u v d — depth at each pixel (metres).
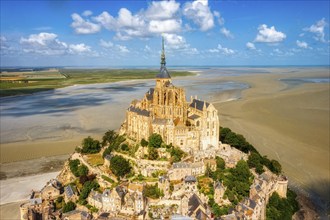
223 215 142.50
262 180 163.12
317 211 164.88
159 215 143.75
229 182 162.38
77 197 167.00
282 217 155.75
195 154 183.12
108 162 189.50
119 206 149.25
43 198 170.00
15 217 161.62
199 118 198.50
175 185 156.88
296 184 190.12
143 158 181.12
